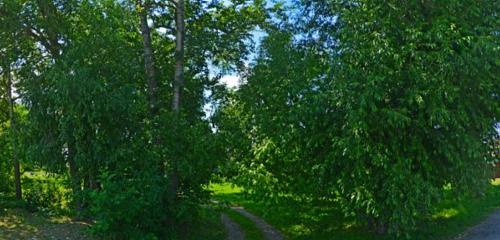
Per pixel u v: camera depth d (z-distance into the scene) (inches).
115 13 531.5
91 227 441.7
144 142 495.2
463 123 438.3
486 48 395.9
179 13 551.2
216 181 532.4
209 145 500.1
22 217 544.7
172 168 497.0
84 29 532.7
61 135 494.0
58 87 467.2
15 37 536.7
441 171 458.0
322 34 507.5
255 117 511.5
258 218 711.1
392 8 424.8
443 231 538.0
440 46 411.5
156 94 555.2
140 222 459.2
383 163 413.7
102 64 497.7
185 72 588.1
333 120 452.8
